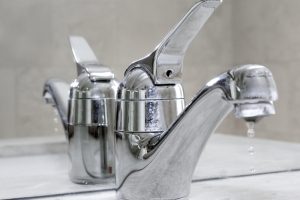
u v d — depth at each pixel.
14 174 0.68
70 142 0.61
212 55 0.97
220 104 0.42
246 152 0.81
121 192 0.50
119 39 0.88
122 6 0.88
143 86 0.47
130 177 0.48
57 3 0.85
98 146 0.59
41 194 0.55
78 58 0.61
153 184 0.47
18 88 0.83
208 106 0.42
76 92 0.60
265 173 0.65
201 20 0.43
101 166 0.59
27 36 0.83
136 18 0.89
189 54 0.94
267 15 1.04
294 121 1.06
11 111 0.83
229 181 0.60
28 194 0.55
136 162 0.48
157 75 0.46
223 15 0.99
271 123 1.04
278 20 1.05
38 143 0.83
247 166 0.69
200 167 0.69
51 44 0.85
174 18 0.92
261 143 0.90
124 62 0.88
